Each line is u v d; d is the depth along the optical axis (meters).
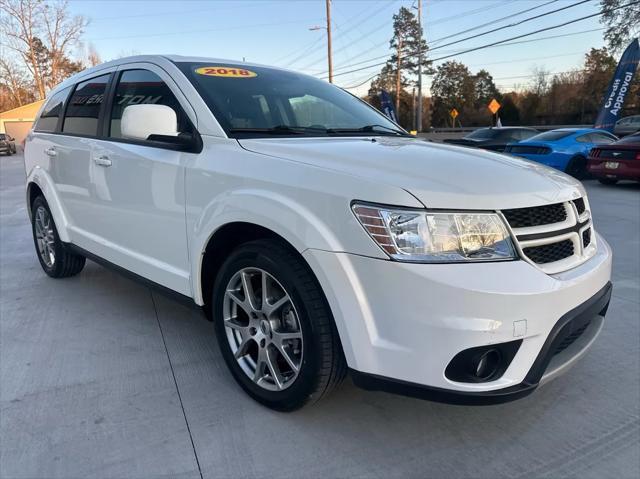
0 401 2.66
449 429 2.47
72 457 2.24
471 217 2.03
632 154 10.17
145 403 2.66
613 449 2.31
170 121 2.81
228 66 3.41
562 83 54.16
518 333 1.99
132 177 3.17
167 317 3.80
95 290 4.39
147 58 3.39
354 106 3.72
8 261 5.37
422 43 44.31
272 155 2.48
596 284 2.34
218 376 2.93
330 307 2.14
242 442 2.35
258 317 2.55
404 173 2.18
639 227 6.81
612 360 3.11
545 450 2.31
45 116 4.63
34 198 4.82
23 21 54.59
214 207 2.57
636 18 34.56
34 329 3.57
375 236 2.01
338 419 2.53
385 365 2.05
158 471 2.16
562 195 2.32
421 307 1.96
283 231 2.24
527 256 2.12
